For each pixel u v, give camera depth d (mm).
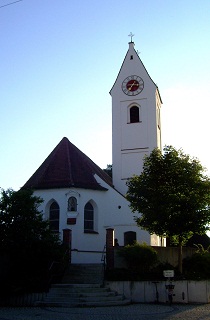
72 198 38688
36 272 25234
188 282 25750
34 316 18062
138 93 48750
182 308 21906
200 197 28250
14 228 25594
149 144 46938
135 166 46688
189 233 28812
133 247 28078
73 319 17203
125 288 25516
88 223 39656
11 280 24109
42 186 39625
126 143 47656
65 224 38031
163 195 28047
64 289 24328
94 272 27938
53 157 42781
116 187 46562
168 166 29438
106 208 40562
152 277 26234
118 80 49969
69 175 40156
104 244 39250
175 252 31141
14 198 26422
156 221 28406
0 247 25281
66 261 28062
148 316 18312
